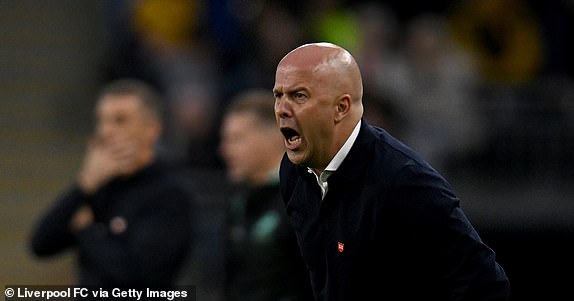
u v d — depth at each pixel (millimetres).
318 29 31672
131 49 32812
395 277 11617
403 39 34031
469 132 31578
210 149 30094
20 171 34625
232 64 32531
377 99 27703
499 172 31797
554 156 31859
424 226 11156
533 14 34969
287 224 16359
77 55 38594
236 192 17781
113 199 17812
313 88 11000
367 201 11250
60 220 18375
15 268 30609
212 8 33844
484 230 29875
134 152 17703
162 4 35688
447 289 11469
